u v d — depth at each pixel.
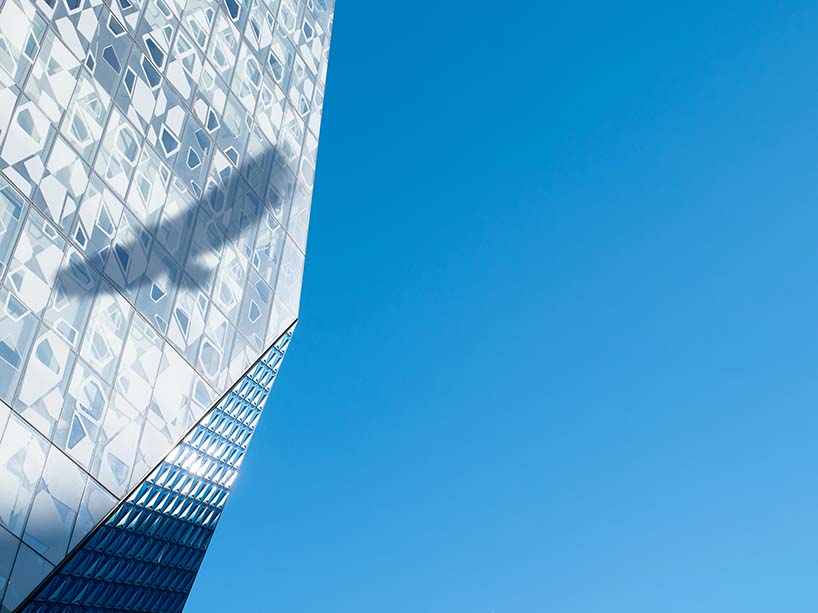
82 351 43.41
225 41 65.69
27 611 38.47
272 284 65.56
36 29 44.56
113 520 45.22
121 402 46.31
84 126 46.91
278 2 77.00
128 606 47.03
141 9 55.12
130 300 48.03
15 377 38.34
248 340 60.84
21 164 41.53
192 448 53.44
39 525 39.12
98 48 49.59
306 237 73.19
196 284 55.25
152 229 51.53
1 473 36.81
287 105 74.12
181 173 55.91
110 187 48.22
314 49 83.00
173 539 51.84
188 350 53.34
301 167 74.50
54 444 40.47
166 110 55.53
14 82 42.16
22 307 39.75
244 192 63.75
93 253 45.72
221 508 57.75
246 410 60.34
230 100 64.44
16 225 40.38
